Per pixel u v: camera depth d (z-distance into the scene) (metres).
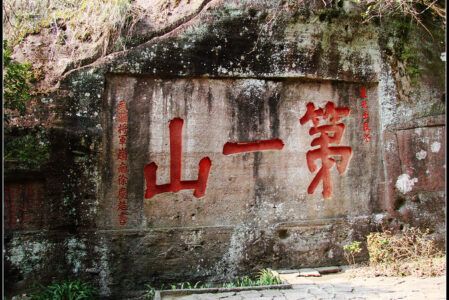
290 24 6.25
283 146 6.34
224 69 6.04
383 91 6.73
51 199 5.48
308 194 6.41
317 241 6.38
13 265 5.35
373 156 6.71
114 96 5.77
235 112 6.17
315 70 6.38
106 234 5.64
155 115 5.90
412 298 4.86
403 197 6.73
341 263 6.45
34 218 5.44
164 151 5.92
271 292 5.21
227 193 6.12
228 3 6.06
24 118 5.45
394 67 6.79
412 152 6.81
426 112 6.92
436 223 6.78
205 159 6.06
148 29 5.86
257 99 6.25
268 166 6.28
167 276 5.83
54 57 5.84
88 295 5.37
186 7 6.04
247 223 6.16
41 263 5.43
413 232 6.59
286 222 6.29
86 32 5.89
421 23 6.64
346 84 6.64
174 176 5.95
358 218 6.56
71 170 5.53
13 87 5.18
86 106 5.62
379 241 6.31
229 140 6.15
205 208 6.04
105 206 5.69
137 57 5.77
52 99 5.56
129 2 6.03
